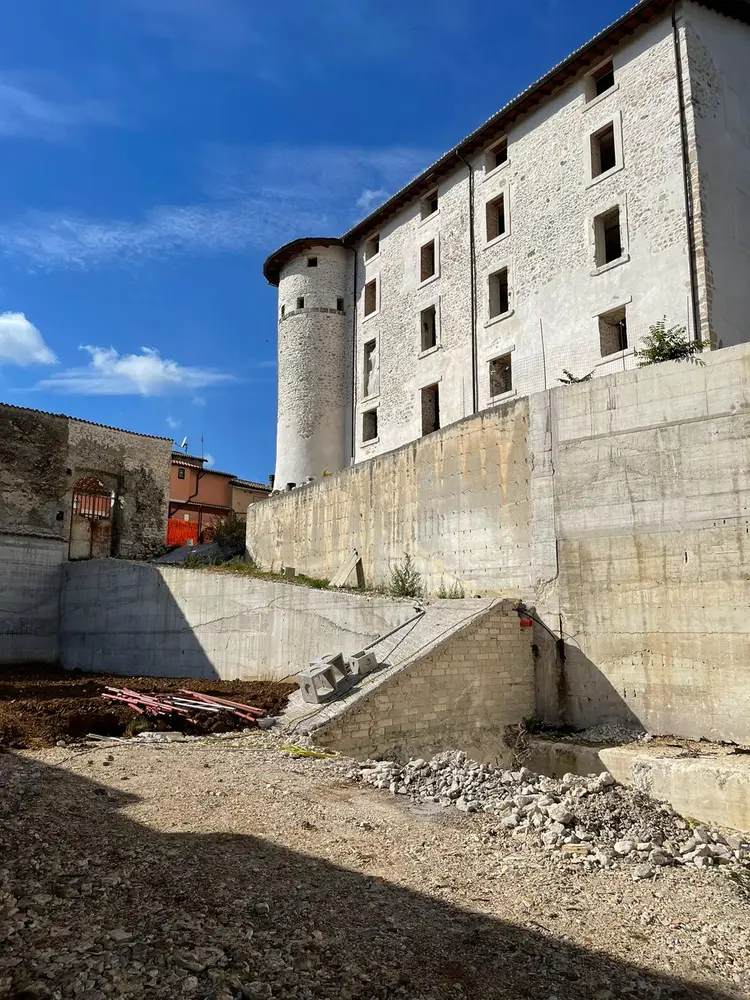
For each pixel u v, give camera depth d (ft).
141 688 51.08
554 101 69.46
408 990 13.58
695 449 39.65
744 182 60.08
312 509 71.51
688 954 16.16
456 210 80.18
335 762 32.27
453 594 52.47
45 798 24.03
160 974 13.03
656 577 40.24
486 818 25.95
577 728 42.32
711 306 54.75
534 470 47.24
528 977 14.55
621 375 43.37
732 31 62.13
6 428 85.40
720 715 36.96
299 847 21.11
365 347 92.22
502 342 71.82
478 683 41.75
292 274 97.76
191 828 22.03
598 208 63.72
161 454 100.89
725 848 24.95
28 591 84.17
